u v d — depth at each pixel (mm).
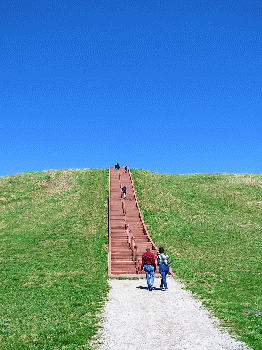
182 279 18797
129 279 19156
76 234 29672
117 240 27078
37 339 10047
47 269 20406
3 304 13641
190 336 10195
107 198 39844
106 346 9492
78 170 53281
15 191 45438
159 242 27734
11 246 26703
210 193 44344
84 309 13031
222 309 12914
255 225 33250
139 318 11945
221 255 24297
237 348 9273
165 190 44531
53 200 41125
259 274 19281
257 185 47250
